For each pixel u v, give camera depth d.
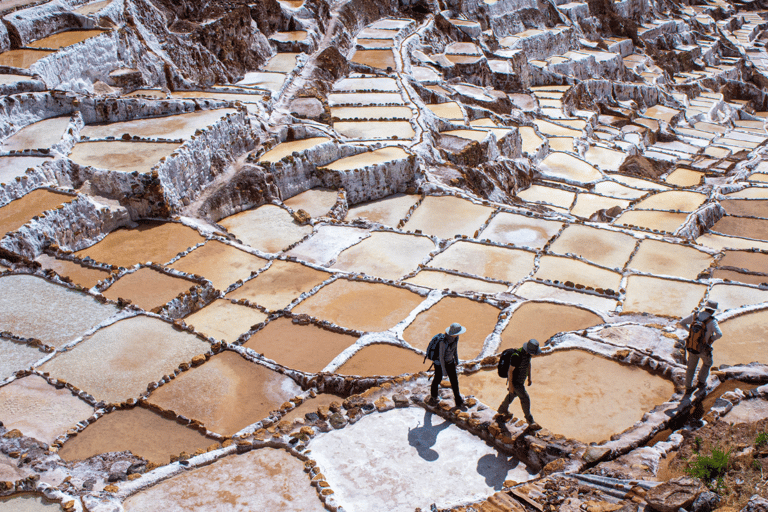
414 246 23.45
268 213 26.30
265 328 17.36
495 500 9.84
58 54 28.59
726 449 10.29
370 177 28.45
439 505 10.27
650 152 53.00
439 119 36.72
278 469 11.30
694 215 29.61
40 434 13.25
